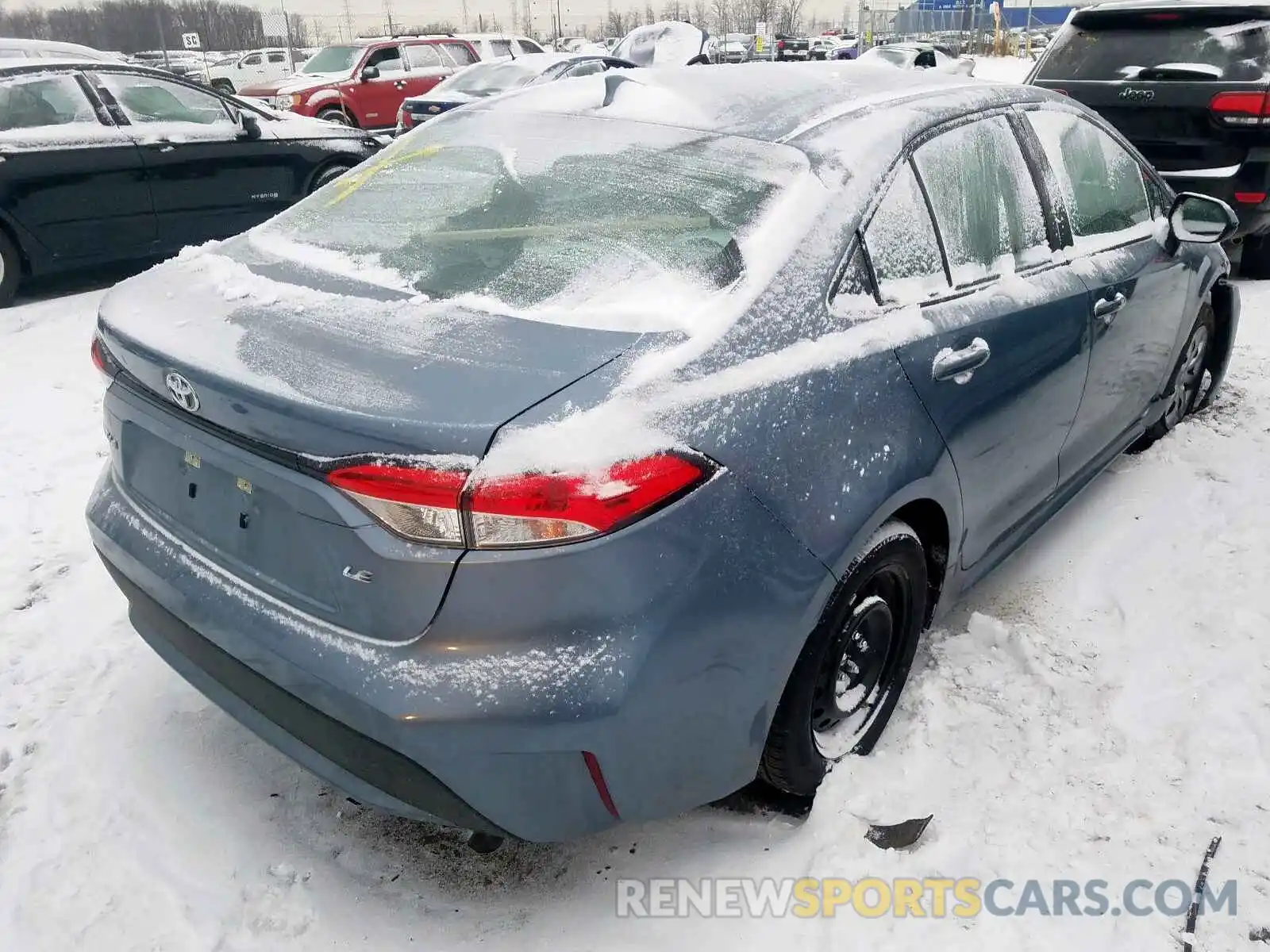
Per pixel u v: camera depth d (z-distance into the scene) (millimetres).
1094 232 3242
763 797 2344
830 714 2293
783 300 2029
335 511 1727
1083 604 3098
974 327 2447
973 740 2516
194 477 2049
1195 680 2717
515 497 1614
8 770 2459
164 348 1974
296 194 7609
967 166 2633
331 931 2039
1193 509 3594
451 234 2287
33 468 4094
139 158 6633
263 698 1940
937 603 2654
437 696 1676
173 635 2125
